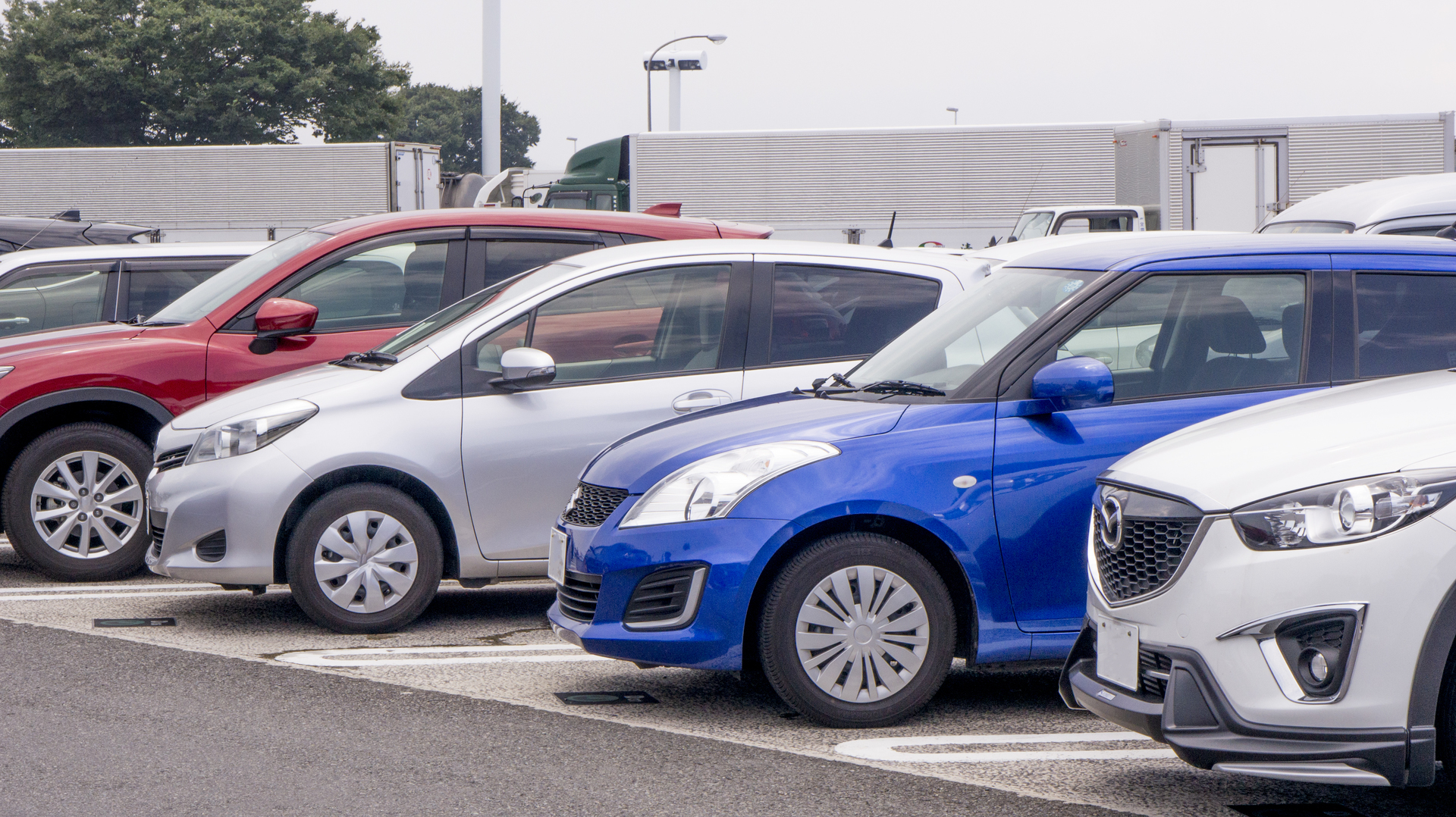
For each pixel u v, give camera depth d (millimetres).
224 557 8695
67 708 7039
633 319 9062
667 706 7242
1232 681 4969
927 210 37500
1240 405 7012
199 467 8805
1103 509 5625
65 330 11219
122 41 81938
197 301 11156
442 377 8859
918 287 9453
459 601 10172
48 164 42344
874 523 6852
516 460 8797
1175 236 7738
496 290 9664
